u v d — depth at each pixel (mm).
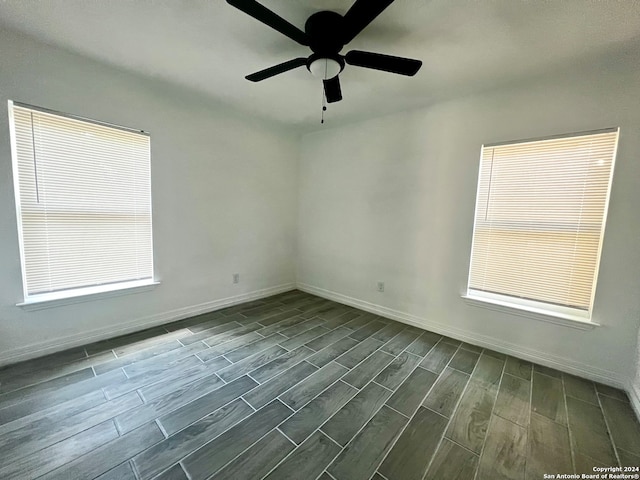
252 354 2289
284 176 3865
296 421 1566
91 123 2242
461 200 2611
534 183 2256
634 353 1877
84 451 1325
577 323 2061
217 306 3287
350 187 3479
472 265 2609
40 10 1593
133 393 1753
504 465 1332
